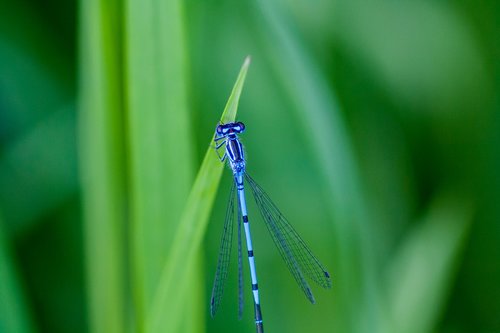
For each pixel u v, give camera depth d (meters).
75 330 0.54
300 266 0.54
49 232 0.54
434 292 0.54
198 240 0.51
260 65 0.54
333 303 0.53
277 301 0.54
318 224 0.53
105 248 0.52
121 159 0.52
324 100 0.53
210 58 0.54
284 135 0.54
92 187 0.52
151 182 0.52
